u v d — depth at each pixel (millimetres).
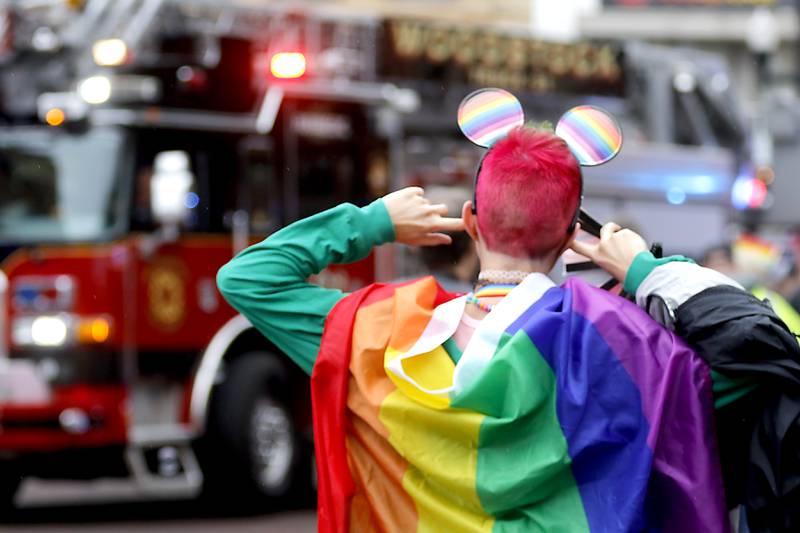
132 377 14492
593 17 60812
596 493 3879
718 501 3910
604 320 3951
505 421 3857
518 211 4055
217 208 15516
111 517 15328
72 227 14672
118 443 14344
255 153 15969
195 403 14898
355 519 4062
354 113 17188
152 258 14750
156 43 15602
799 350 4012
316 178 16656
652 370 3926
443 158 18422
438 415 3914
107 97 14945
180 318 14953
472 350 3939
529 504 3883
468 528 3885
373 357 4051
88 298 14391
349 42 17359
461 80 19156
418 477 3977
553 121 21688
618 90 22938
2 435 14352
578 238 4703
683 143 24219
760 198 25984
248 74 15961
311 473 16625
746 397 4043
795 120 27344
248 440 15062
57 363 14320
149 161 15047
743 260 16922
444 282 8609
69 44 15188
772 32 60906
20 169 14906
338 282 16188
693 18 60906
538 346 3904
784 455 4012
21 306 14445
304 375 16328
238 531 13992
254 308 4258
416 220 4348
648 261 4227
